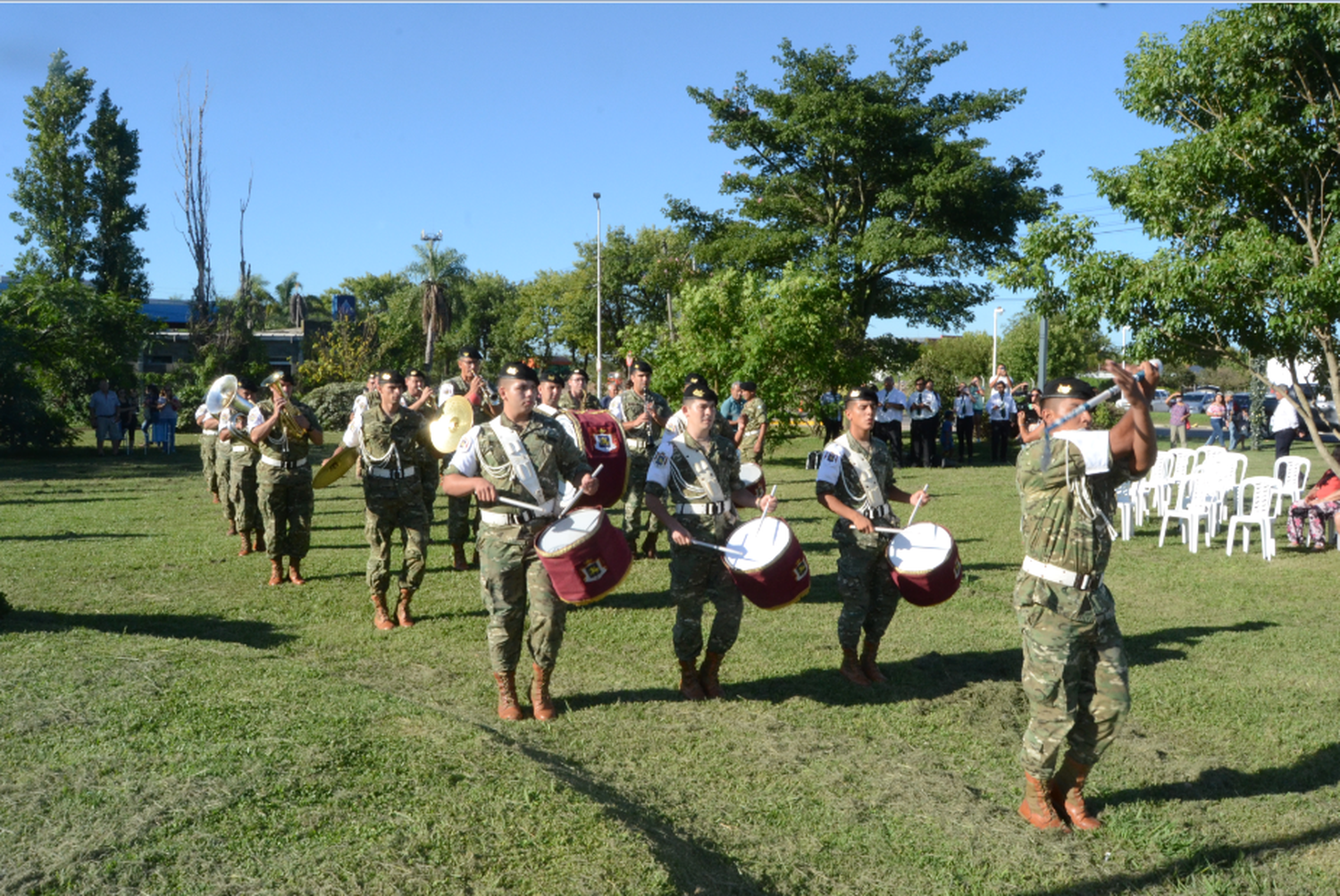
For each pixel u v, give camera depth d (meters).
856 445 5.99
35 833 3.32
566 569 4.95
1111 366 3.80
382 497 7.08
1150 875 3.75
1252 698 5.74
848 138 31.30
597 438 5.93
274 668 5.35
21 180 39.78
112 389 28.33
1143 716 5.45
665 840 3.74
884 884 3.61
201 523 12.53
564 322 64.19
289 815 3.53
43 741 4.11
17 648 5.54
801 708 5.54
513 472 5.18
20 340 26.62
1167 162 10.43
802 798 4.29
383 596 7.20
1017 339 53.28
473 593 8.42
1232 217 10.45
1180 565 9.98
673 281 46.97
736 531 5.63
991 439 24.52
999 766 4.77
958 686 6.00
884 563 6.01
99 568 9.34
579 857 3.41
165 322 30.80
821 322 21.11
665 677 6.11
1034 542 4.03
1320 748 5.02
